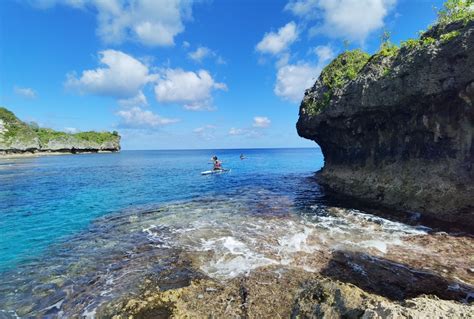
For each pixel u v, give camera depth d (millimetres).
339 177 25906
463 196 14055
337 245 11195
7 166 54375
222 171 42219
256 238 12227
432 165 16531
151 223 15188
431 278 8516
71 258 10727
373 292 7863
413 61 15961
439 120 15680
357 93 20469
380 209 16875
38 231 14172
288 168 49031
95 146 134375
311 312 5285
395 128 19188
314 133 29266
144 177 36500
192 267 9547
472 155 14445
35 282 8969
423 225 13570
